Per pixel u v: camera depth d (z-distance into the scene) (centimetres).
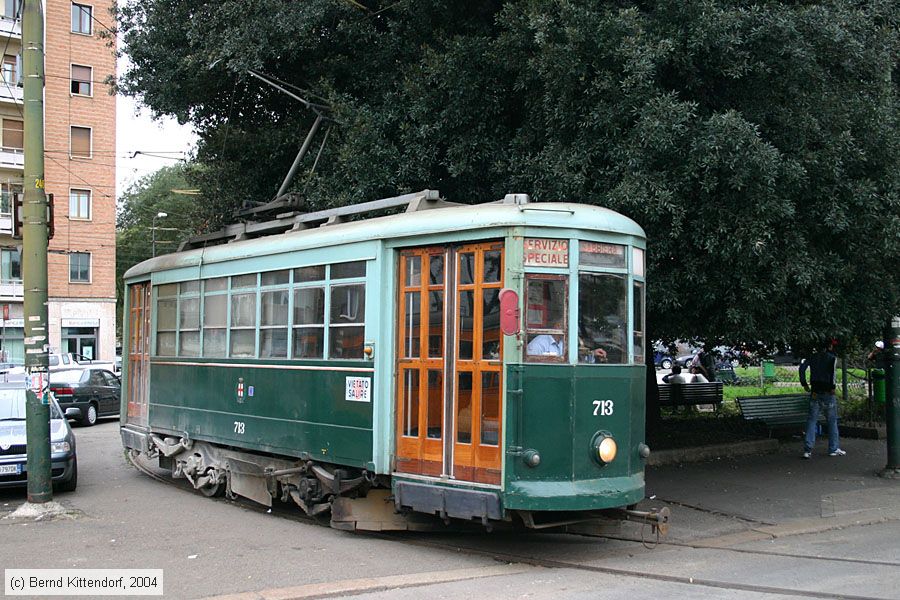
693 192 923
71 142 3900
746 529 859
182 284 1168
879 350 1655
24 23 1003
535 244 711
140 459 1459
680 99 987
